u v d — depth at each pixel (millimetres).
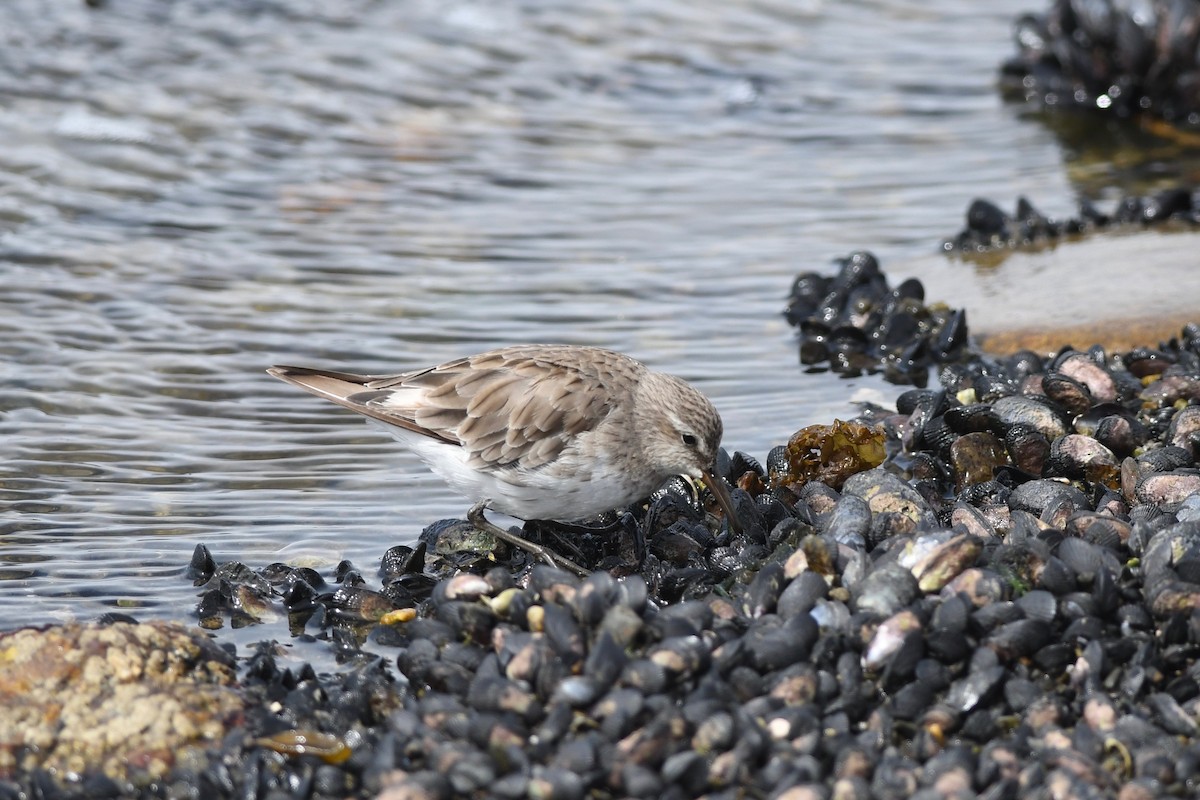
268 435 14570
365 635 11055
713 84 25141
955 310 17031
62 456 13992
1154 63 23375
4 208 19500
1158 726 9164
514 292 18078
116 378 15586
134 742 9211
